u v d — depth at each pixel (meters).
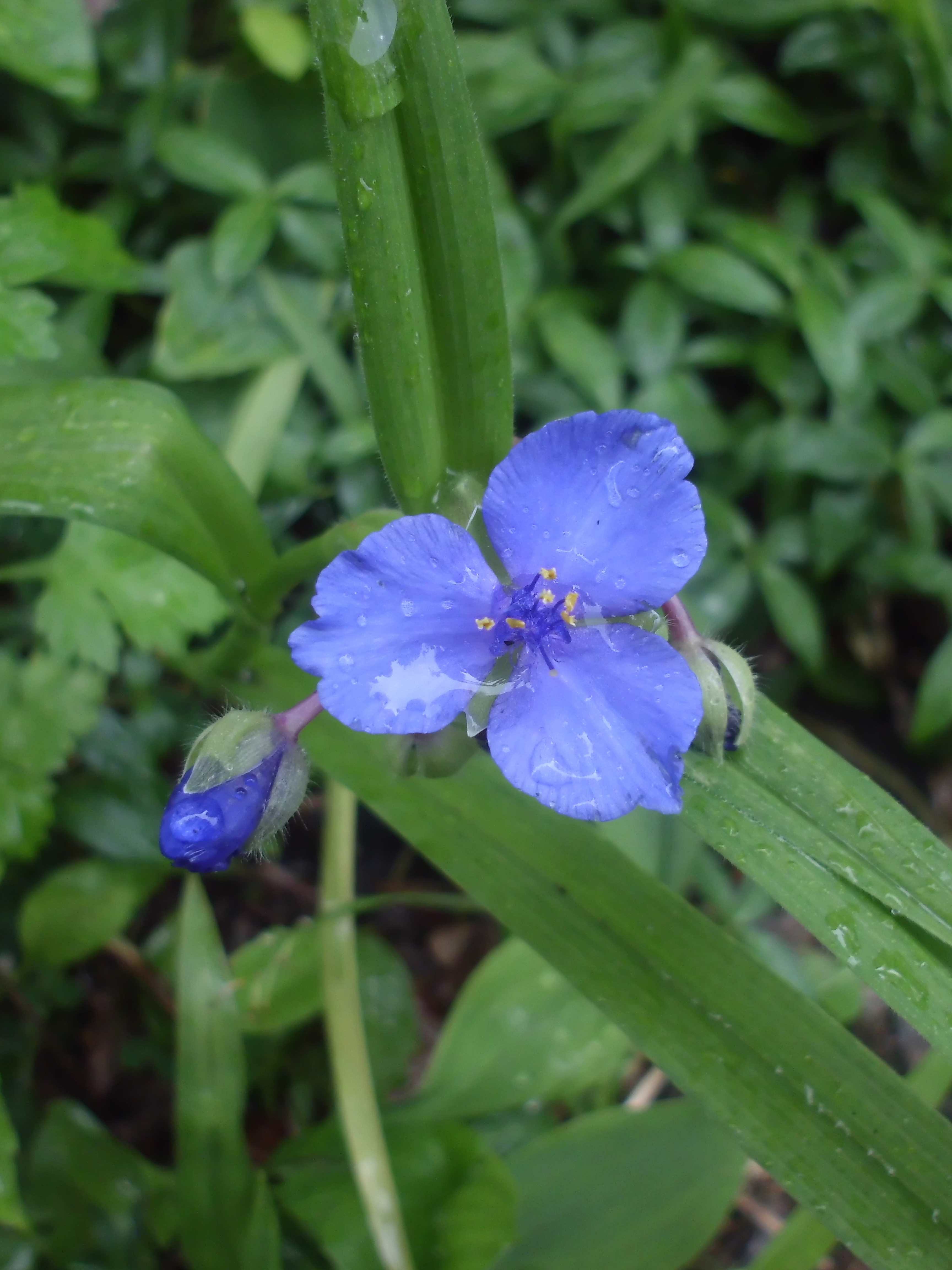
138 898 0.16
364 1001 0.17
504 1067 0.16
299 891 0.19
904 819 0.11
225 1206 0.14
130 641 0.17
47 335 0.14
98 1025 0.18
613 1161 0.15
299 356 0.18
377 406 0.11
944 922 0.11
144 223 0.19
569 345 0.19
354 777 0.13
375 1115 0.15
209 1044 0.14
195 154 0.18
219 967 0.14
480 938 0.20
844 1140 0.11
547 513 0.10
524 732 0.10
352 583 0.09
